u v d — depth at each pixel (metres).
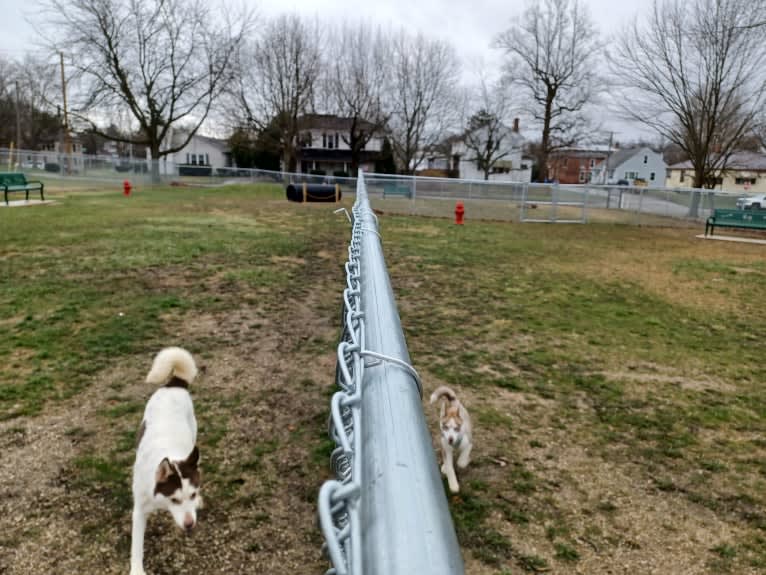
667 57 25.44
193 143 70.50
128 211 17.75
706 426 4.46
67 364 4.89
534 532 3.04
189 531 2.85
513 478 3.58
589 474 3.67
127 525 2.90
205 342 5.67
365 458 0.87
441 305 7.83
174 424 2.99
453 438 3.46
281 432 3.91
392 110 51.44
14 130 64.94
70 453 3.52
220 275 8.68
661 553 2.91
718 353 6.34
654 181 80.75
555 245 14.79
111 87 35.47
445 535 0.69
